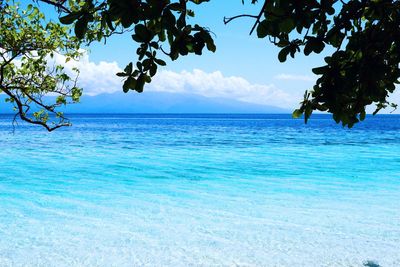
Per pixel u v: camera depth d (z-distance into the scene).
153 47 2.21
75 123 116.50
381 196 16.41
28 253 9.95
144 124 106.44
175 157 29.09
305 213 13.79
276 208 14.47
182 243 10.74
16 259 9.55
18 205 14.84
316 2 2.23
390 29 2.47
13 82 6.03
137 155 30.25
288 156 29.56
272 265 9.30
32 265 9.23
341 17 2.45
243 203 15.23
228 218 13.20
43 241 10.84
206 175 21.56
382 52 2.43
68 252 10.06
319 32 2.50
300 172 22.50
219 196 16.50
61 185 18.78
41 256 9.78
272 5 2.24
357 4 2.42
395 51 2.56
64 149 34.22
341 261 9.53
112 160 27.45
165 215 13.55
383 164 25.45
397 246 10.52
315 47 2.38
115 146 37.34
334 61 2.47
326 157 28.92
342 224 12.45
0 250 10.13
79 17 2.19
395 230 11.84
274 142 42.16
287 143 40.75
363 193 16.95
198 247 10.47
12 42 5.85
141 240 11.02
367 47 2.47
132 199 15.95
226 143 40.81
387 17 2.55
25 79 6.12
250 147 36.38
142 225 12.42
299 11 2.22
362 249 10.31
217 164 25.69
